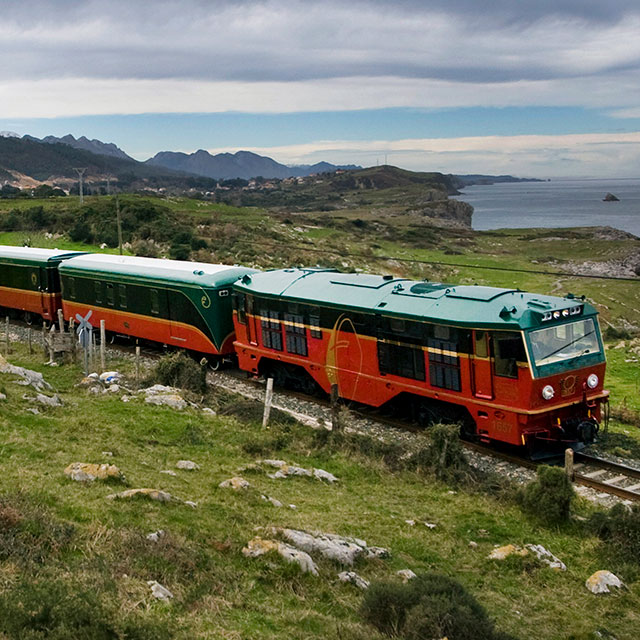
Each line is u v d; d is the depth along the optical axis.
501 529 14.06
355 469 17.31
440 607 9.41
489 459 18.38
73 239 65.75
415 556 12.60
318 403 23.20
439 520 14.43
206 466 16.12
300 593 10.15
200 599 9.25
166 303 28.88
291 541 11.58
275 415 21.08
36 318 37.91
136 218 74.69
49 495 11.65
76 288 33.84
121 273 30.95
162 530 11.03
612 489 16.03
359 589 10.62
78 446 15.62
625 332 43.31
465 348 18.45
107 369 27.08
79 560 9.61
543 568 12.38
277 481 15.67
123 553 10.08
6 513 10.09
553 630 10.49
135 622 8.05
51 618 7.71
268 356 24.92
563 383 17.77
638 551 12.95
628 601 11.46
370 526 13.65
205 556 10.57
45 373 26.00
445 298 19.66
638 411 23.44
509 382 17.62
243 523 12.31
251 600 9.65
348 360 22.00
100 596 8.45
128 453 15.96
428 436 17.95
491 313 18.08
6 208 83.50
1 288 38.69
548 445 18.91
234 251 66.00
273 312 24.44
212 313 26.94
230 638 8.29
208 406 22.66
